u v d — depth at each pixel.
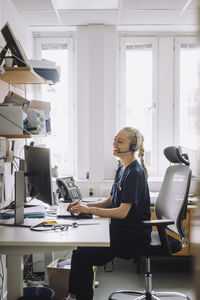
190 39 3.88
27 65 2.30
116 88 3.79
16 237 1.67
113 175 3.80
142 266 3.30
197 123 0.45
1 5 2.62
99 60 3.62
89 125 3.65
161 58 3.89
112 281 2.94
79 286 1.97
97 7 3.17
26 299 1.87
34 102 3.04
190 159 3.03
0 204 2.28
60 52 3.92
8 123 2.26
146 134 3.95
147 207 2.23
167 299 2.60
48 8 3.09
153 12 3.23
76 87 3.92
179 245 2.24
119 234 2.13
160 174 3.96
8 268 1.85
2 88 2.63
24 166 2.45
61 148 3.96
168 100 3.92
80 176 3.80
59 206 2.45
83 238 1.66
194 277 0.45
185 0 2.91
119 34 3.89
